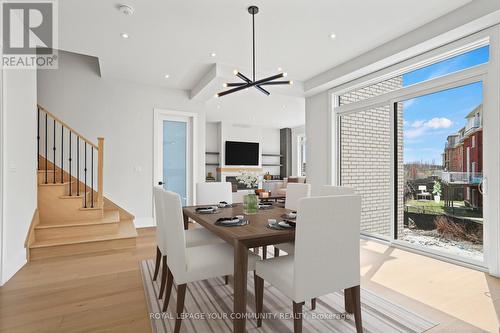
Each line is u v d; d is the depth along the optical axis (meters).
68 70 4.40
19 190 2.85
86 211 3.83
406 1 2.50
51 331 1.75
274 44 3.34
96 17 2.71
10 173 2.62
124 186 4.70
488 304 2.07
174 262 1.80
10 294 2.26
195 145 5.29
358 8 2.61
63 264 2.97
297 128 10.26
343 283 1.59
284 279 1.56
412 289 2.34
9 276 2.57
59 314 1.95
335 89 4.43
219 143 9.85
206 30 2.99
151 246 3.68
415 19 2.81
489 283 2.44
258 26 2.92
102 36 3.11
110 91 4.61
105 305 2.08
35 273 2.71
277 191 7.34
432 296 2.21
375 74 3.75
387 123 3.84
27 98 3.07
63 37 3.14
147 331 1.75
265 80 2.57
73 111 4.41
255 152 10.16
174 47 3.40
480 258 2.79
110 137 4.61
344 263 1.59
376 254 3.31
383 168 3.90
